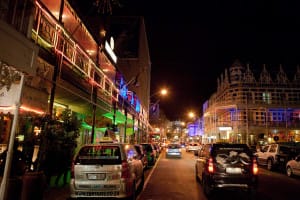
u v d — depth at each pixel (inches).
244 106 1865.2
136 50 1469.0
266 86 1927.9
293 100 1902.1
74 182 297.0
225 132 1971.0
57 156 363.3
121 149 313.1
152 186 438.0
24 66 225.5
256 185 355.3
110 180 295.0
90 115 606.2
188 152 1797.5
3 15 235.3
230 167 359.3
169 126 5113.2
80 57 517.7
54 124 353.1
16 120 230.8
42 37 365.4
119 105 848.9
